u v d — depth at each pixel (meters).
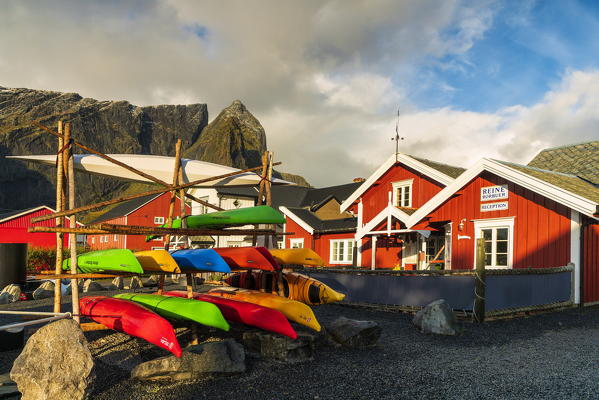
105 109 175.75
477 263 9.55
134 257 6.97
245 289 8.98
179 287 17.11
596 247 13.16
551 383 5.43
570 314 11.02
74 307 7.43
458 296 9.94
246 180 11.09
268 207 9.48
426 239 17.98
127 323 6.86
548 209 13.10
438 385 5.34
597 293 12.99
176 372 5.44
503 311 10.11
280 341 6.36
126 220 50.00
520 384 5.39
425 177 18.69
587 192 13.18
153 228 7.50
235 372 5.66
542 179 13.30
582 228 12.45
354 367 6.09
